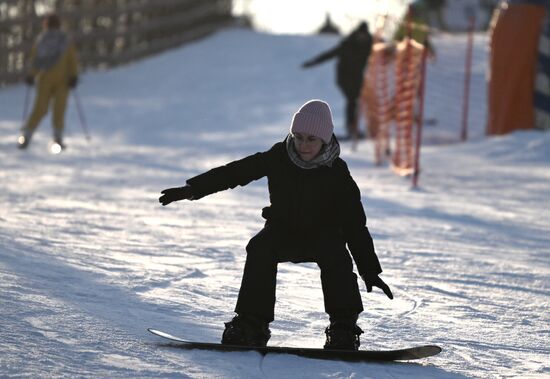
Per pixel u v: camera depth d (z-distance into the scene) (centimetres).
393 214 2383
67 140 4197
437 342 1187
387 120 3766
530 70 4256
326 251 1077
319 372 993
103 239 1772
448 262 1762
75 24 6806
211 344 1046
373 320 1287
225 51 7381
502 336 1241
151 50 7362
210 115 5172
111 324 1128
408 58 3403
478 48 6225
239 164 1063
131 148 3950
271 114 5200
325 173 1058
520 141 3950
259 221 2150
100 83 6275
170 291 1359
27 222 1925
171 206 2344
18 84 6369
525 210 2581
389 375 1009
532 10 4231
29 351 984
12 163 3241
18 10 6369
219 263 1602
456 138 4484
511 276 1662
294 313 1286
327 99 5675
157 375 944
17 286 1262
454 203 2659
